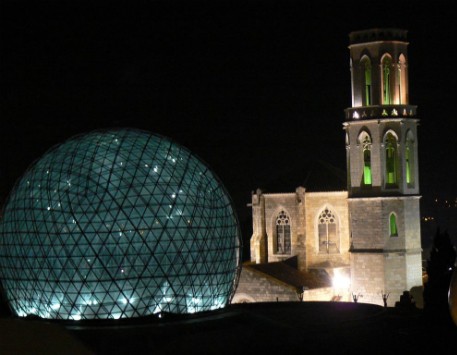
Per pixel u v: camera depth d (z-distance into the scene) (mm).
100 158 76500
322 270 121312
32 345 43656
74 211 73500
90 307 72625
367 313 82000
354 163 118188
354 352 76625
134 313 72938
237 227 81938
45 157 79438
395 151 117188
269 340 72812
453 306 49781
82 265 72438
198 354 70562
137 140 78688
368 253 116188
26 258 74500
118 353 70625
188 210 75625
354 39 118750
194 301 75312
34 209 75062
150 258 72938
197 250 75250
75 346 44906
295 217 123375
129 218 73250
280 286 112875
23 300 75500
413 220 117938
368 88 118562
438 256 101812
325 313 82188
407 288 116375
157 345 71125
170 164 77625
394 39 117875
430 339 85625
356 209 117562
